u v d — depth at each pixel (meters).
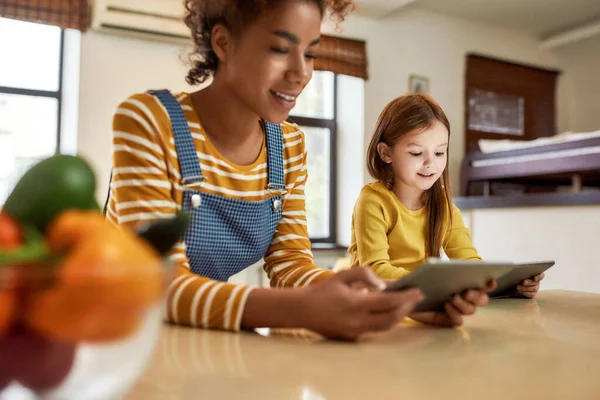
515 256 2.77
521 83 4.13
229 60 0.74
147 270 0.23
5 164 2.79
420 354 0.49
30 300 0.22
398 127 1.43
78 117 2.68
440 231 1.49
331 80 3.66
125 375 0.25
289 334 0.59
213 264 0.85
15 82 2.82
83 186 0.29
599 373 0.42
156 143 0.76
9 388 0.22
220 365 0.43
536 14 3.84
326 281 0.60
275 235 0.94
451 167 3.76
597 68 4.17
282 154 0.93
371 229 1.41
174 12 2.69
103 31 2.71
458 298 0.62
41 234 0.27
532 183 3.83
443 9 3.72
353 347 0.52
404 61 3.61
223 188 0.83
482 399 0.35
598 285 2.40
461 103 3.84
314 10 0.69
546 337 0.58
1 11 2.50
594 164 2.81
